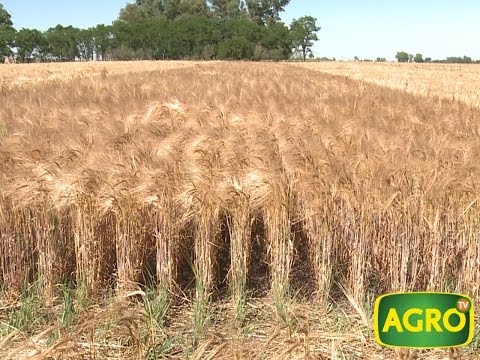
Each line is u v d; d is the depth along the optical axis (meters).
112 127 8.60
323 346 4.61
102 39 110.56
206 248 5.32
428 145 6.62
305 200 5.65
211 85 19.52
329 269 5.38
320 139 7.14
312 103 12.75
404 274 5.36
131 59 108.56
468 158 6.10
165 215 5.33
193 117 10.09
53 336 4.54
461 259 5.59
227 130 7.99
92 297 5.41
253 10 133.75
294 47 116.00
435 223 5.34
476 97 21.47
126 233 5.40
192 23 108.25
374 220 5.61
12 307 5.36
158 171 5.50
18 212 5.50
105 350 4.47
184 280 5.97
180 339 4.78
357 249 5.44
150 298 5.51
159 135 7.88
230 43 102.88
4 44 101.31
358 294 5.41
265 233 5.94
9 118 10.00
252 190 5.45
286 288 5.46
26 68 49.84
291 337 4.25
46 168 5.70
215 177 5.65
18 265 5.58
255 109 10.96
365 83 26.38
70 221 5.72
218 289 5.82
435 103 14.19
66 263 5.77
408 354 4.23
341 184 5.50
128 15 134.50
